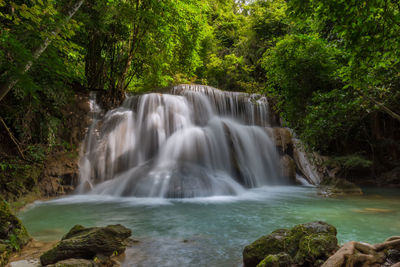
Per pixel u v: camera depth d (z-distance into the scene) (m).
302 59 9.09
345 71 6.33
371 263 3.22
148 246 4.66
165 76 19.06
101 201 8.96
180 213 7.32
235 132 14.36
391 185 14.80
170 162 11.61
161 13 13.13
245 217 6.93
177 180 10.02
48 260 3.61
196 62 18.97
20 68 4.58
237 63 25.14
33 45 4.91
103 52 15.06
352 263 3.13
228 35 28.91
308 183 14.40
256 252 3.82
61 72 5.91
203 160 12.43
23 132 9.29
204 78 26.16
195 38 16.69
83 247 3.70
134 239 5.02
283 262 3.36
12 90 8.57
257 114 17.86
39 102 9.33
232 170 12.49
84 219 6.63
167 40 14.74
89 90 13.77
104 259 3.77
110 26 13.93
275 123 18.06
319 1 4.17
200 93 16.19
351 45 4.23
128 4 12.32
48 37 4.91
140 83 20.70
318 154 15.83
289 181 14.25
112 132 12.28
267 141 15.21
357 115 8.88
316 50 8.98
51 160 10.27
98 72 14.99
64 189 10.02
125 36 14.73
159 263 3.92
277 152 15.27
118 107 13.67
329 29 10.88
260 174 13.94
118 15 12.35
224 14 29.31
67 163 10.52
